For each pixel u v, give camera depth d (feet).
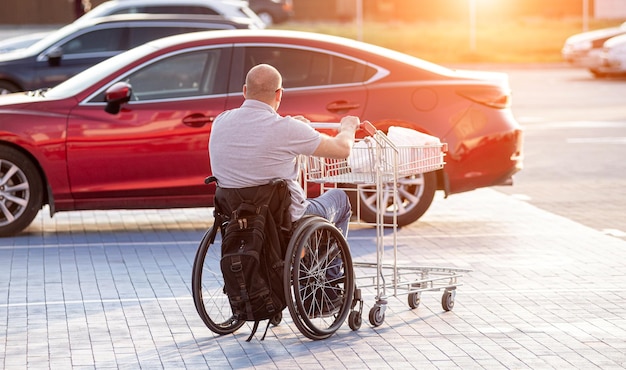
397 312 32.27
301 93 45.06
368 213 45.85
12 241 43.57
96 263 39.22
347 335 29.76
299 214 28.96
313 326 28.78
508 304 33.14
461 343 28.84
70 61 76.69
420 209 46.01
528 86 122.01
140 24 77.51
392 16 221.66
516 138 46.65
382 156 30.55
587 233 45.19
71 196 44.11
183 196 44.73
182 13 99.45
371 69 45.78
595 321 31.07
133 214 50.55
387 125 45.27
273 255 28.30
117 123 44.06
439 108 45.68
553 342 28.89
